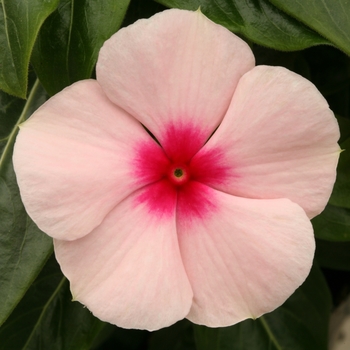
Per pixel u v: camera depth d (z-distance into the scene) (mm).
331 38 74
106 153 69
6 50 68
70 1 75
